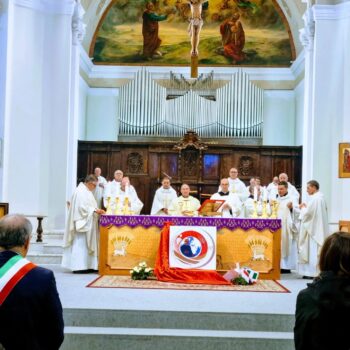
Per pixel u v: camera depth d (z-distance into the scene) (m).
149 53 18.19
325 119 12.11
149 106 17.86
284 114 18.23
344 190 11.83
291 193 11.22
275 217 9.41
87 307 6.34
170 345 5.84
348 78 11.98
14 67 11.70
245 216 10.25
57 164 11.98
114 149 17.05
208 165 17.06
